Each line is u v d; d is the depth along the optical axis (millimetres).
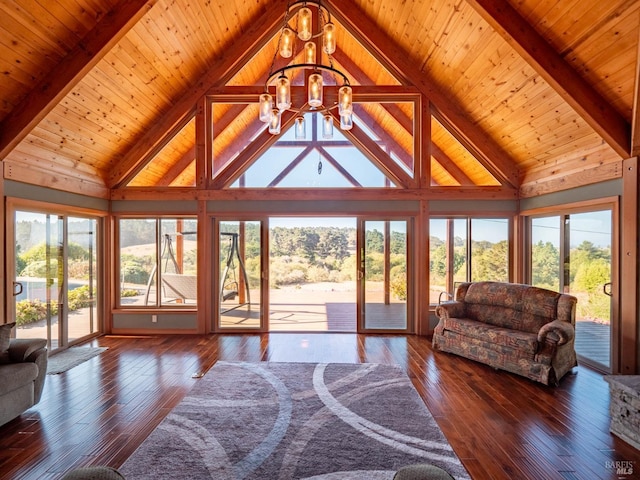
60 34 3512
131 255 5852
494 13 3561
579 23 3262
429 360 4379
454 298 5512
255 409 3084
